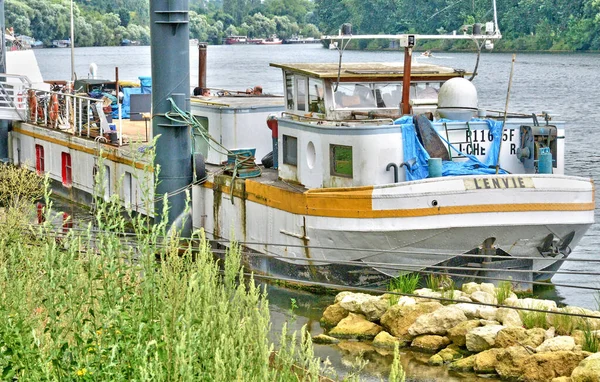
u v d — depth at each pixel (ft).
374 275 80.64
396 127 79.77
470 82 86.69
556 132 84.23
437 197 77.20
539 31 411.34
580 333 65.21
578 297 84.17
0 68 141.69
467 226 77.56
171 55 92.07
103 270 44.24
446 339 68.80
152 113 93.50
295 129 85.51
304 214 81.41
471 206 77.56
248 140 100.01
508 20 412.57
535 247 80.69
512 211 78.33
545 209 78.95
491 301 73.10
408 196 77.15
